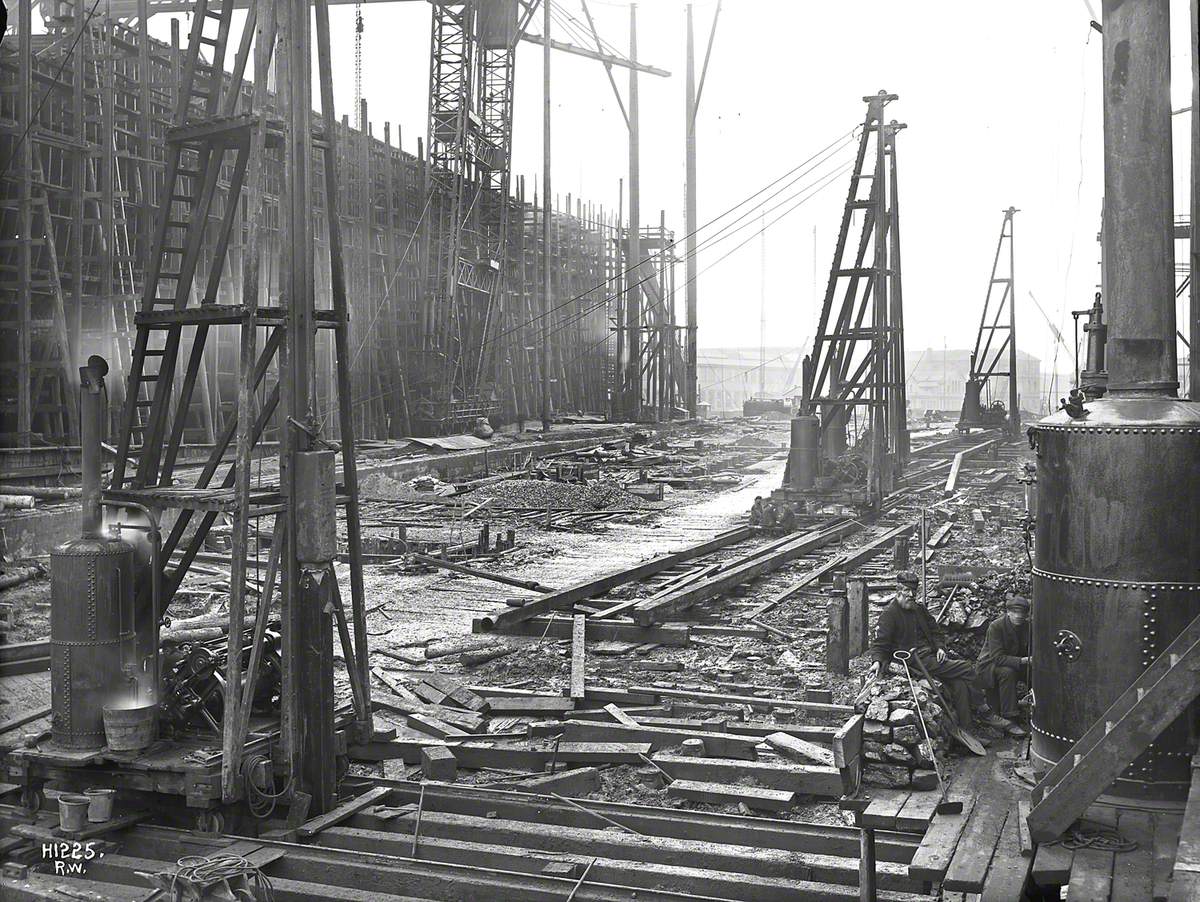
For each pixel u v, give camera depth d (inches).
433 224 1736.0
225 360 1156.5
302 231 285.3
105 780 277.3
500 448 1549.0
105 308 975.0
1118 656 264.4
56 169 1027.9
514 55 1818.4
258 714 302.7
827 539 831.7
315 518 284.5
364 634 316.5
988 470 1365.7
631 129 2396.7
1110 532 264.5
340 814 288.5
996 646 352.5
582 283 2495.1
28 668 400.8
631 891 243.1
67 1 1032.2
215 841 269.4
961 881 230.2
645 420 2341.3
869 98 992.9
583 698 404.5
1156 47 266.8
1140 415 264.7
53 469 746.2
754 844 277.1
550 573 727.7
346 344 309.9
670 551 824.9
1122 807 257.9
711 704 393.4
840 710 367.9
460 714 386.6
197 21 296.7
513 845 280.7
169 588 301.4
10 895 245.1
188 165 1103.0
